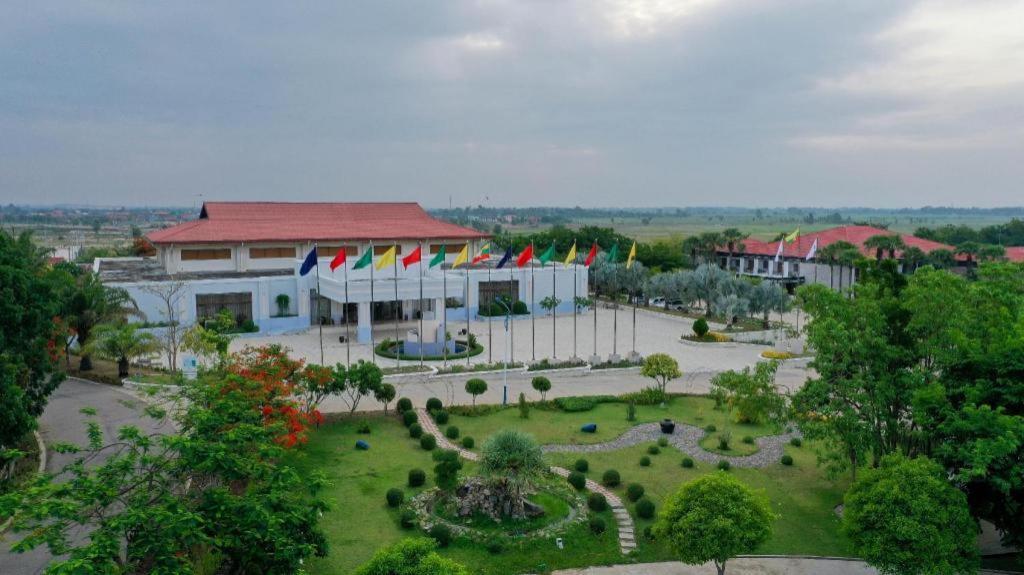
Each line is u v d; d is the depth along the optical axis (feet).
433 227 265.54
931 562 67.97
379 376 124.06
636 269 265.13
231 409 72.84
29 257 164.14
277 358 115.34
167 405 124.88
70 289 149.59
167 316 190.29
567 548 82.69
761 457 112.37
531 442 89.81
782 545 85.30
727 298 209.67
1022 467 71.61
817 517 92.53
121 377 144.66
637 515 90.84
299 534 60.70
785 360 176.45
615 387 152.66
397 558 55.62
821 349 95.61
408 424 121.60
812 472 106.73
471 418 128.88
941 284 90.74
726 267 358.02
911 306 90.48
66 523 53.67
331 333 204.85
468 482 95.71
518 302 236.02
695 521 70.59
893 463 75.31
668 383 156.87
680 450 114.83
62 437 110.42
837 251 282.56
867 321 92.53
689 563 72.28
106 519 53.93
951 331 83.87
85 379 146.20
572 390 149.59
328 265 208.23
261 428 69.51
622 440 118.93
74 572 46.01
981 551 87.66
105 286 165.48
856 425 90.63
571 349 188.44
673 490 98.99
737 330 212.23
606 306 265.34
